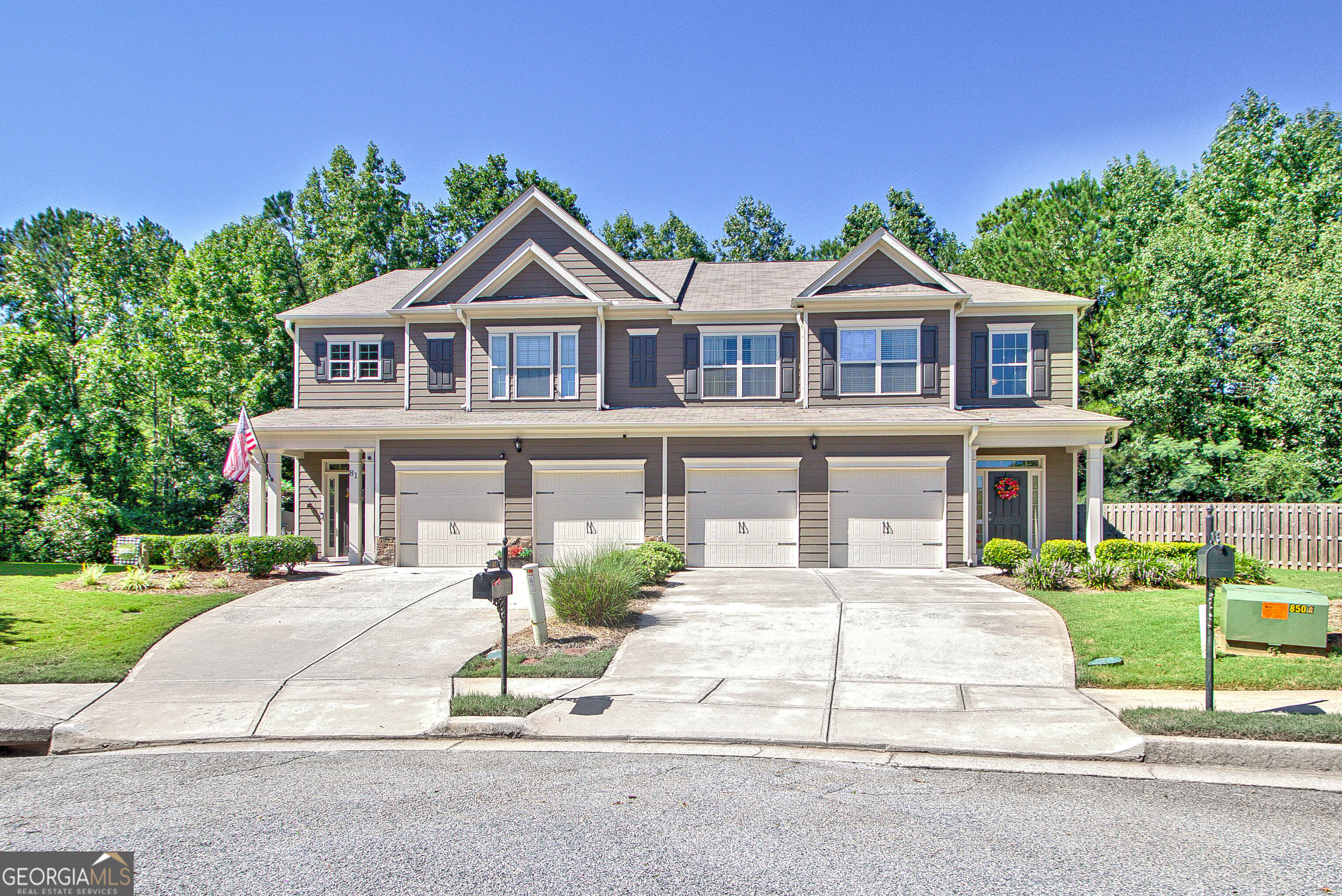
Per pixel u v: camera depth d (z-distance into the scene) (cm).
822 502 1792
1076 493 1955
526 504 1836
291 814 550
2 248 3628
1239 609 926
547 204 2027
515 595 1158
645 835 505
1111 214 3562
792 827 516
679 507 1816
